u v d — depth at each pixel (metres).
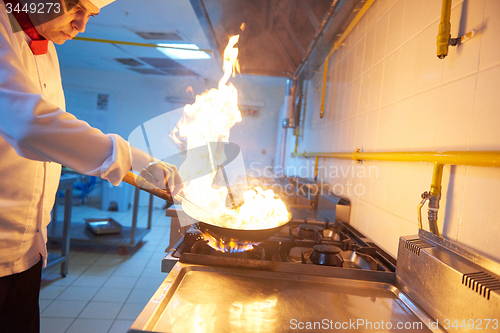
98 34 3.65
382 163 1.23
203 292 0.76
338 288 0.84
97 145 0.64
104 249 3.35
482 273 0.61
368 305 0.75
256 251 1.05
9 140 0.62
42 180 0.95
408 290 0.79
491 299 0.53
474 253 0.66
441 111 0.87
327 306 0.74
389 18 1.26
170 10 2.87
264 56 2.24
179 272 0.84
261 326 0.63
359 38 1.62
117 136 0.69
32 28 0.85
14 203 0.87
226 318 0.66
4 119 0.60
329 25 1.64
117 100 5.68
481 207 0.70
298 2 1.47
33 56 0.90
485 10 0.73
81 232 3.33
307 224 1.47
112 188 5.34
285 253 1.11
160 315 0.65
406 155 0.96
